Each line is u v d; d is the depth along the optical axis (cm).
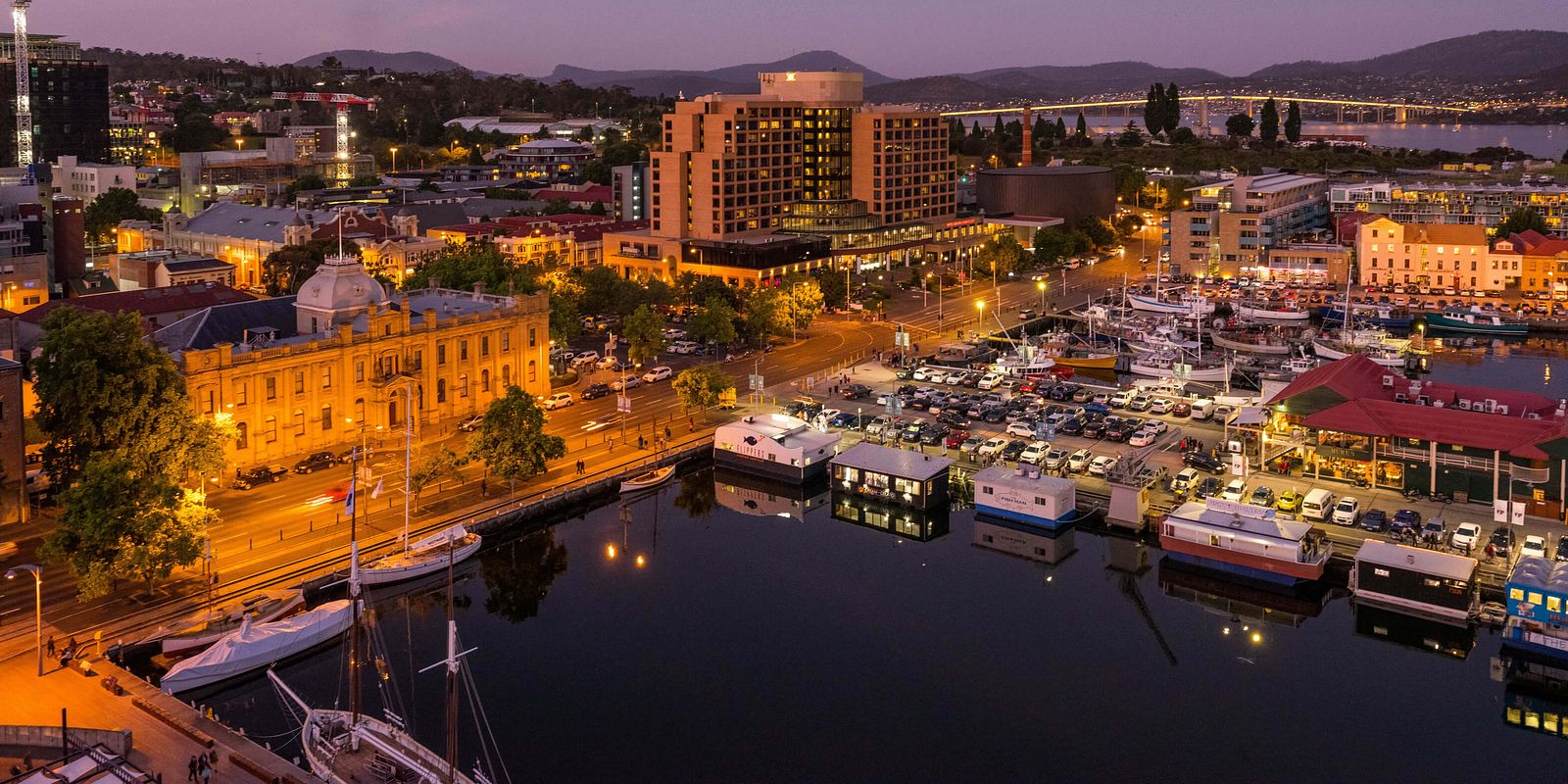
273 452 18112
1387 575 13975
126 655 12350
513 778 10894
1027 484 16938
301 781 9888
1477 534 15162
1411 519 15650
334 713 11038
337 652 13250
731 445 19350
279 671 12706
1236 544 15000
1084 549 16612
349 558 14775
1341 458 17775
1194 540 15300
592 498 17912
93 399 15525
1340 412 17762
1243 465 17612
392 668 12975
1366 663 13238
